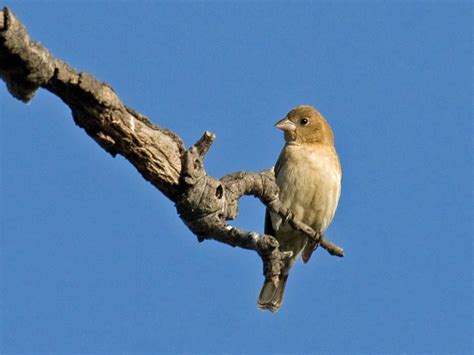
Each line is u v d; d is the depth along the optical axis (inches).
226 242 453.4
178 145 430.9
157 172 427.5
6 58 358.0
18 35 349.7
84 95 388.5
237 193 461.7
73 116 403.2
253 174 476.7
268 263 448.5
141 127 414.0
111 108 396.8
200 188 438.0
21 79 367.2
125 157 424.5
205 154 443.5
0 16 344.5
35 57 360.2
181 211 443.2
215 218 444.1
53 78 377.4
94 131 407.2
